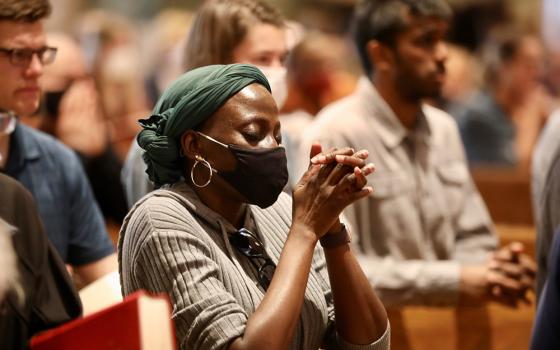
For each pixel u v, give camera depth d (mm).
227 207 5918
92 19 21891
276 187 5754
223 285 5629
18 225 5383
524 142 17000
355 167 5617
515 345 9352
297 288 5453
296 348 5816
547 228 7812
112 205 11133
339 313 5914
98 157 11047
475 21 24266
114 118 14422
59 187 8055
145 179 7922
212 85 5719
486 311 9281
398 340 9148
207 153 5746
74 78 10938
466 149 17172
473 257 9352
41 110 10250
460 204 9422
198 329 5402
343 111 9258
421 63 9078
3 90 7398
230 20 8156
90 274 8273
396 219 9039
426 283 8797
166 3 27281
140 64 21656
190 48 8359
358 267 5926
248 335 5301
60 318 5367
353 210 8930
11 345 4992
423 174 9273
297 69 14984
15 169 7875
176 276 5527
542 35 24781
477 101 17250
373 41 9211
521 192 13172
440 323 9227
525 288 8758
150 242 5613
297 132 11797
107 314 4664
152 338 4648
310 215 5656
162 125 5832
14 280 4629
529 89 17125
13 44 7340
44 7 7480
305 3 26547
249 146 5695
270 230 6117
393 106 9266
